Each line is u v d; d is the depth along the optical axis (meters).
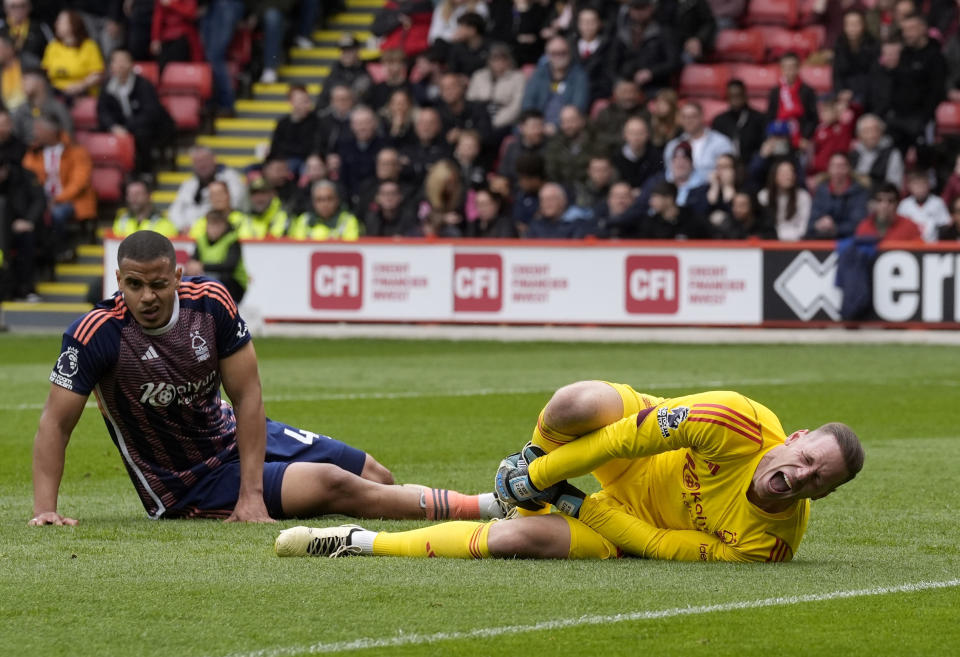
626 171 47.00
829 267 43.97
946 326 43.56
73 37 56.31
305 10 61.69
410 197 47.75
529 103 50.47
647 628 11.34
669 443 13.30
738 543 13.80
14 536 15.22
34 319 48.75
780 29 56.19
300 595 12.35
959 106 51.53
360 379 34.19
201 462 16.39
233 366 16.03
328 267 45.66
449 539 14.10
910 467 21.59
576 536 14.00
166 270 15.33
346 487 16.41
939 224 45.41
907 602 12.39
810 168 49.06
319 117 51.59
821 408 29.16
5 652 10.54
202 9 57.28
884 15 52.25
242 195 49.88
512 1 54.59
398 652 10.57
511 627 11.31
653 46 51.19
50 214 50.44
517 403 29.78
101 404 16.09
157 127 54.88
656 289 44.50
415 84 52.00
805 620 11.69
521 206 46.62
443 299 45.19
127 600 12.16
